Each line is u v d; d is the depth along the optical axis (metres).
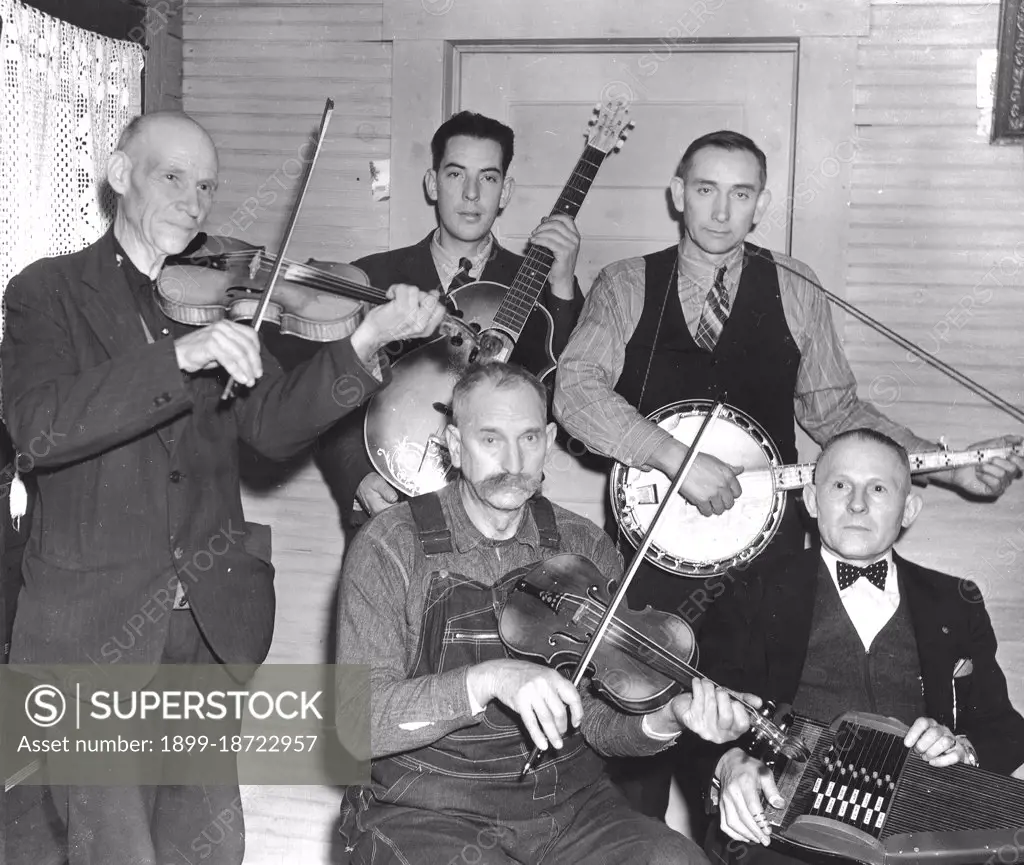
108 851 2.13
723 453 2.78
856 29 3.25
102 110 3.17
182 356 2.01
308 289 2.38
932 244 3.28
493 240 3.17
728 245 2.79
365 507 2.92
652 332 2.84
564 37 3.39
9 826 2.42
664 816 3.04
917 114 3.26
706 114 3.45
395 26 3.47
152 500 2.13
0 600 2.58
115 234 2.27
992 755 2.21
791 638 2.23
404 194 3.52
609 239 3.52
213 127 3.61
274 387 2.25
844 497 2.24
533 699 1.79
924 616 2.24
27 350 2.12
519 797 1.96
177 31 3.57
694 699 1.88
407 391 2.80
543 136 3.54
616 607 2.01
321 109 3.56
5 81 2.79
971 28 3.21
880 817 1.89
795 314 2.90
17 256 2.85
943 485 3.26
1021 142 3.21
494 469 1.99
